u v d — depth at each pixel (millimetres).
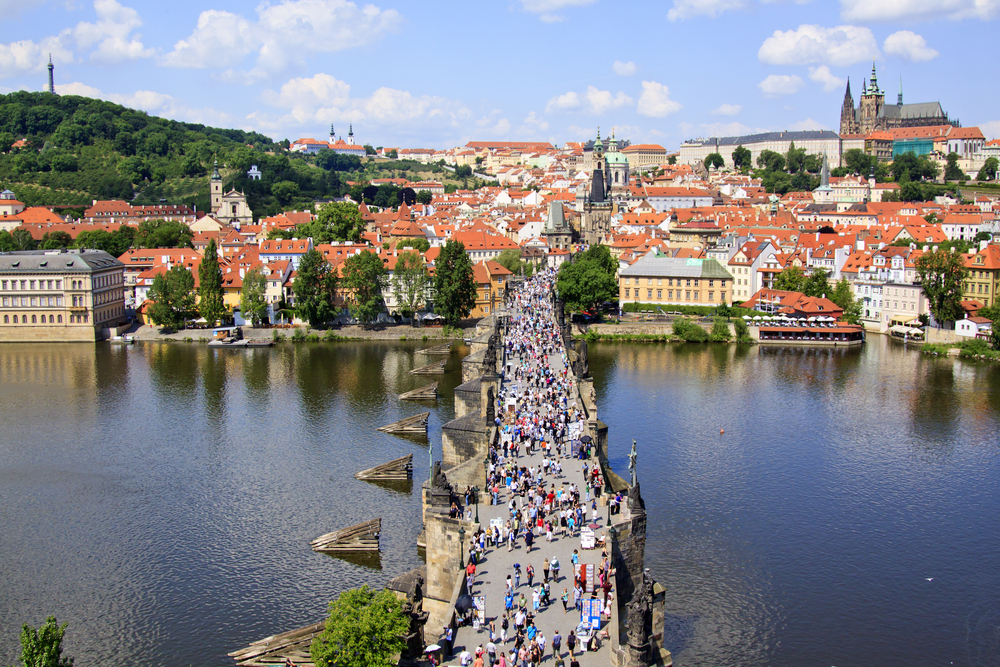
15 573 126125
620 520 91312
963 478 163500
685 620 110375
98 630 110562
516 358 192625
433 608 92625
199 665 102688
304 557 129875
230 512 147625
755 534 136250
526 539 91938
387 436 189375
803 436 189125
